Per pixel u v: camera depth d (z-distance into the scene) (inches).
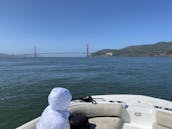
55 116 111.0
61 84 784.9
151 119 201.9
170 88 694.5
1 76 1093.8
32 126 148.5
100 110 204.7
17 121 351.3
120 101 230.4
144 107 211.9
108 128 178.4
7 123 341.7
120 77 1019.9
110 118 200.7
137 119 208.2
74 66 1982.0
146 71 1365.7
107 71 1373.0
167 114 178.5
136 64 2251.5
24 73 1259.8
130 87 715.4
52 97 111.1
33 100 505.7
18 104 465.1
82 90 659.4
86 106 203.2
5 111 407.5
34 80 920.9
